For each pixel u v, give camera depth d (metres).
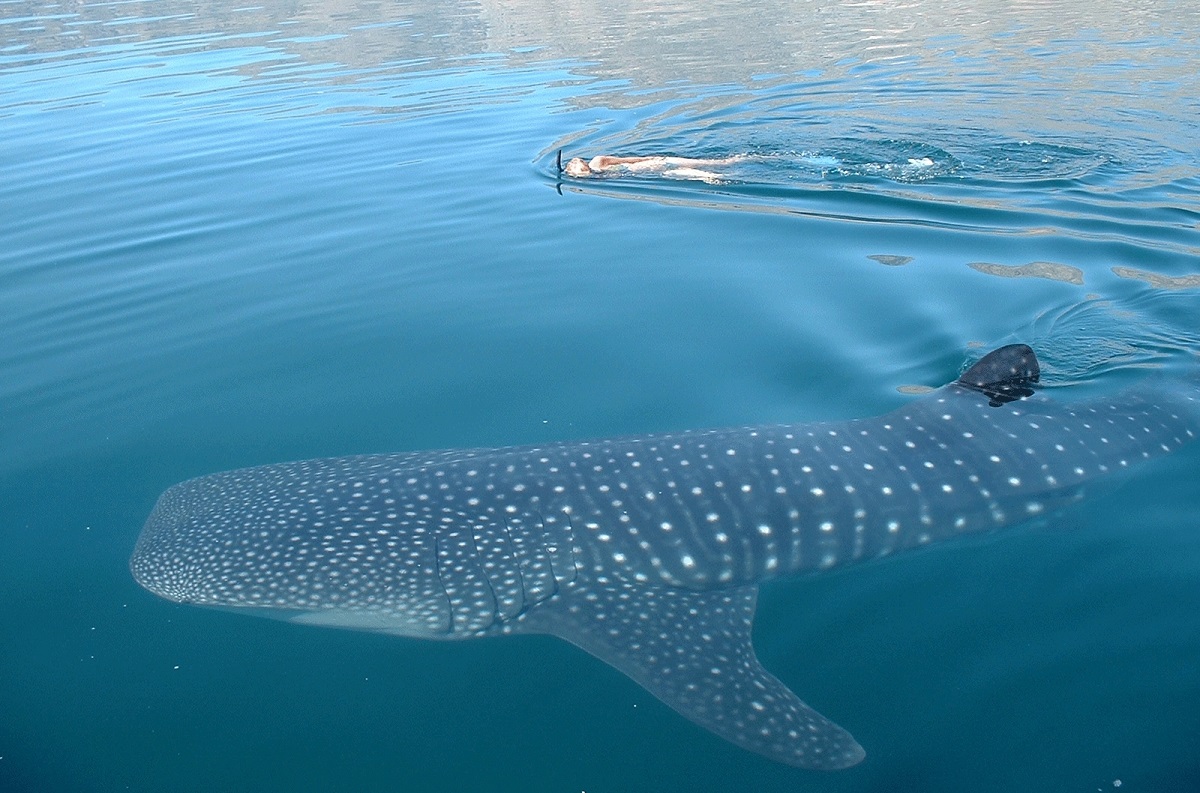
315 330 7.96
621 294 8.49
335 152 13.89
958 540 5.09
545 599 4.59
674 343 7.44
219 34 27.19
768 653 4.50
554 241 10.05
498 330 7.83
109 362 7.48
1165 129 13.52
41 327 8.17
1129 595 4.58
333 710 4.27
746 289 8.45
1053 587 4.70
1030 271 8.62
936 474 5.16
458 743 4.11
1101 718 3.92
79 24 29.34
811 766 3.79
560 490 4.91
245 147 14.25
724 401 6.55
